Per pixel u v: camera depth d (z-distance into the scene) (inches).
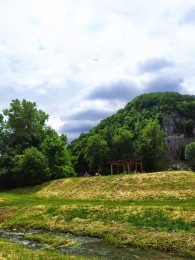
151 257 922.1
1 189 3184.1
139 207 1408.7
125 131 5482.3
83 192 2268.7
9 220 1616.6
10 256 859.4
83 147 5826.8
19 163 3095.5
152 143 5413.4
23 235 1315.2
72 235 1258.0
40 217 1556.3
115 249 1026.1
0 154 3528.5
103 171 4773.6
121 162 3772.1
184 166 6082.7
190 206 1398.9
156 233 1109.7
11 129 3878.0
